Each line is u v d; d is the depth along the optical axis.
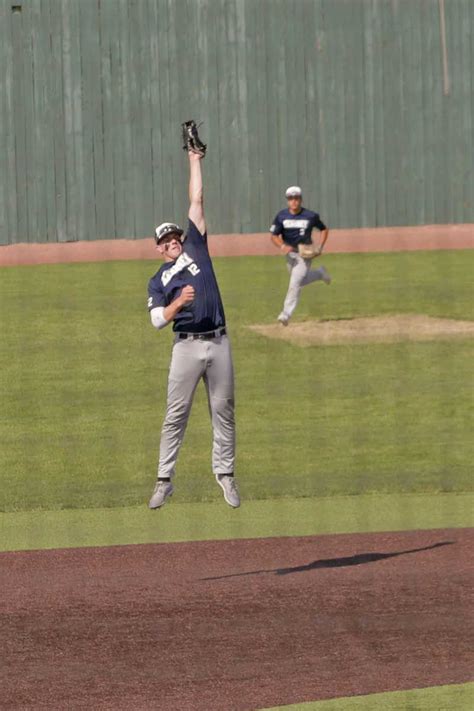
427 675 23.84
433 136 126.56
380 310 76.19
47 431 49.16
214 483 41.31
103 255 112.81
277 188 126.25
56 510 37.69
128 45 124.25
